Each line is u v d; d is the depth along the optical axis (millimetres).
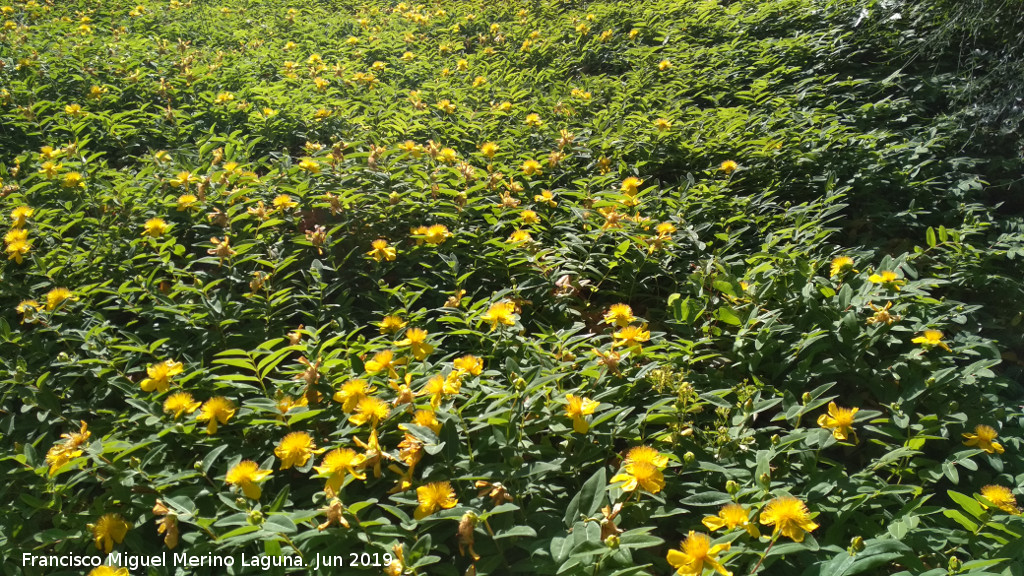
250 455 2600
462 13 8953
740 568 2209
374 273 3742
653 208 4270
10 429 2838
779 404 3033
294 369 2912
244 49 7492
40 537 2352
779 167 4738
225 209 4160
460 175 4344
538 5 8930
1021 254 3795
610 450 2652
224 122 5738
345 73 6699
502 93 6273
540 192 4609
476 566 2203
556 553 2143
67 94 6074
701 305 3357
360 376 2832
